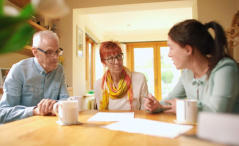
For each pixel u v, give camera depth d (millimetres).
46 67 1398
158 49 6383
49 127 759
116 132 668
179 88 1283
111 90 1657
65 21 2932
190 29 881
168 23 5414
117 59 1630
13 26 238
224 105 769
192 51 906
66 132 676
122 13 4559
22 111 1071
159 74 6359
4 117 1077
